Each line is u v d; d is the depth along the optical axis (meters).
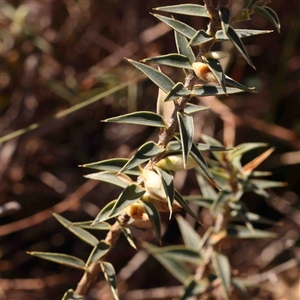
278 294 0.39
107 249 0.23
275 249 0.39
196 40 0.21
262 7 0.22
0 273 0.39
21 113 0.38
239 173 0.27
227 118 0.37
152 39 0.39
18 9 0.36
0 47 0.38
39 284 0.37
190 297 0.28
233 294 0.36
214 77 0.21
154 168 0.22
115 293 0.23
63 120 0.38
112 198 0.39
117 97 0.38
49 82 0.37
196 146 0.22
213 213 0.28
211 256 0.28
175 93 0.21
